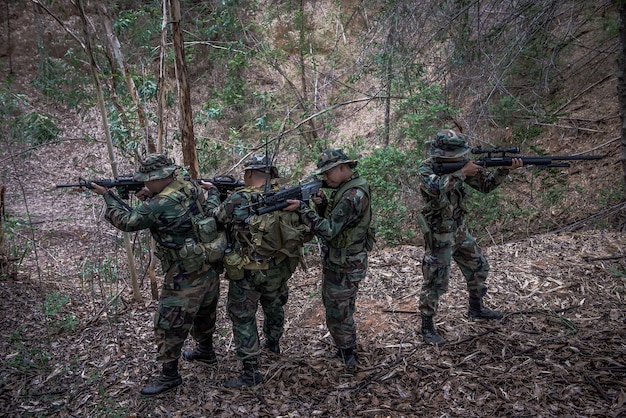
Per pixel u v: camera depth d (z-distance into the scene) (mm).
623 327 3965
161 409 3432
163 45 5324
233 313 3633
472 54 7504
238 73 11688
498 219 7152
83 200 9609
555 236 5902
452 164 3705
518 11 7020
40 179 10289
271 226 3508
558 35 8391
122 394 3639
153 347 4312
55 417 3402
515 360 3691
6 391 3711
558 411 3129
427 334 4059
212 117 7602
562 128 7789
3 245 5844
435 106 7684
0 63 12203
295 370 3816
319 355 4035
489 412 3197
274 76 12250
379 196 7422
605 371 3453
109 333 4566
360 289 5145
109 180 3674
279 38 12164
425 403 3354
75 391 3699
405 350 3986
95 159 10828
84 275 6043
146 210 3385
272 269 3660
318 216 3533
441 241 3885
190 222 3471
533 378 3463
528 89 8398
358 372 3762
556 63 8258
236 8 10750
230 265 3516
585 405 3150
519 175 7711
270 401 3475
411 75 8516
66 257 6934
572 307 4352
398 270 5512
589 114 7727
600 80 7965
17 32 12242
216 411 3389
